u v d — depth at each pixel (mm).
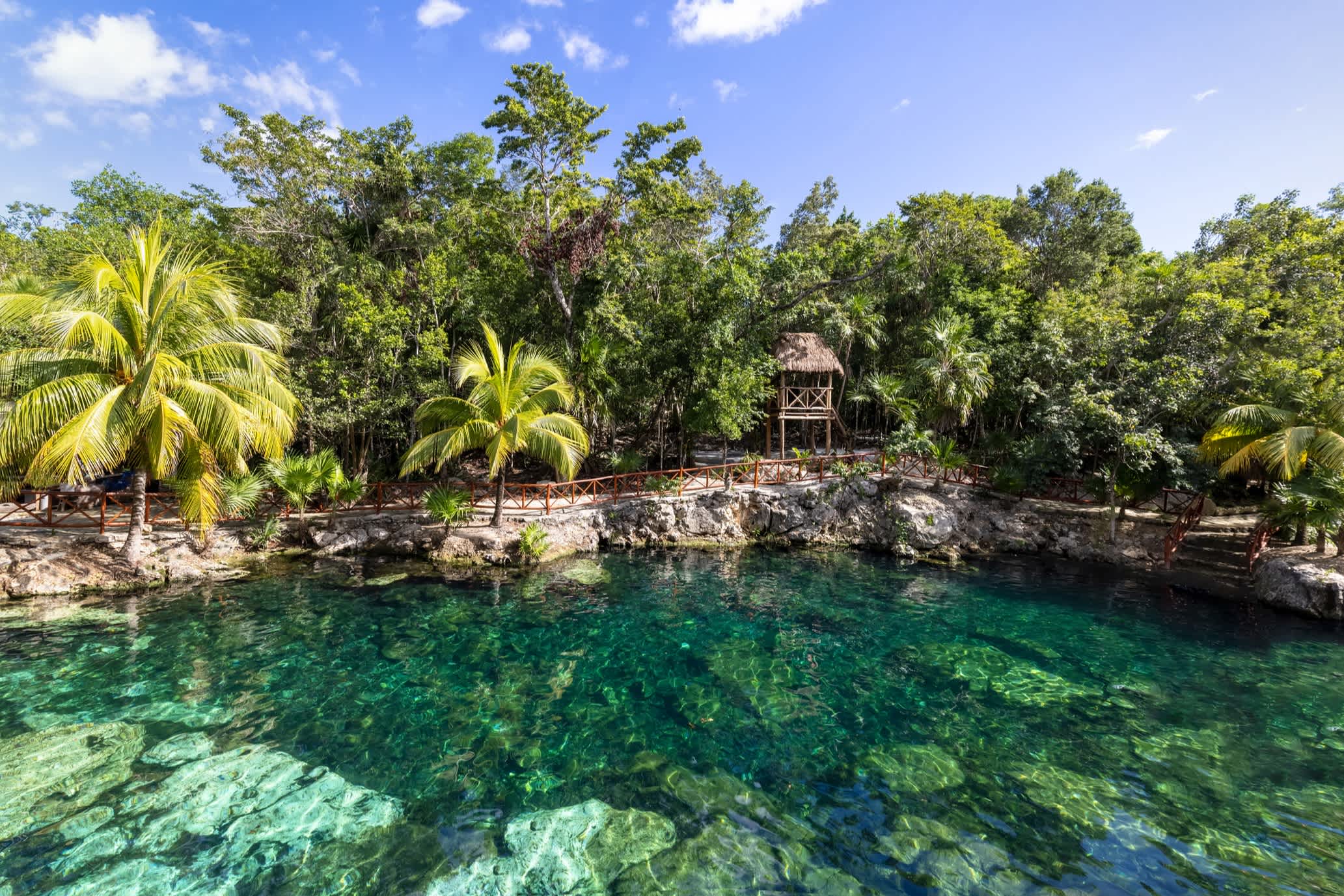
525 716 9078
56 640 11148
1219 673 10859
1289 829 6688
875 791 7379
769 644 12016
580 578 16016
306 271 21047
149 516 16547
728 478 21234
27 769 7293
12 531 14672
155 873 5691
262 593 13984
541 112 21844
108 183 31484
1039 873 5984
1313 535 16281
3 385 12391
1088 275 27438
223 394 12883
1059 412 18703
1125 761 8094
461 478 25656
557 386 17766
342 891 5562
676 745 8367
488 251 25000
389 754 7949
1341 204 21609
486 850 6207
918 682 10438
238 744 8062
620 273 22453
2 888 5395
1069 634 12664
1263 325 19062
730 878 5863
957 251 28578
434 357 19875
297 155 23281
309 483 16531
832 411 26812
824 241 39438
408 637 11859
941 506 20078
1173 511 19516
